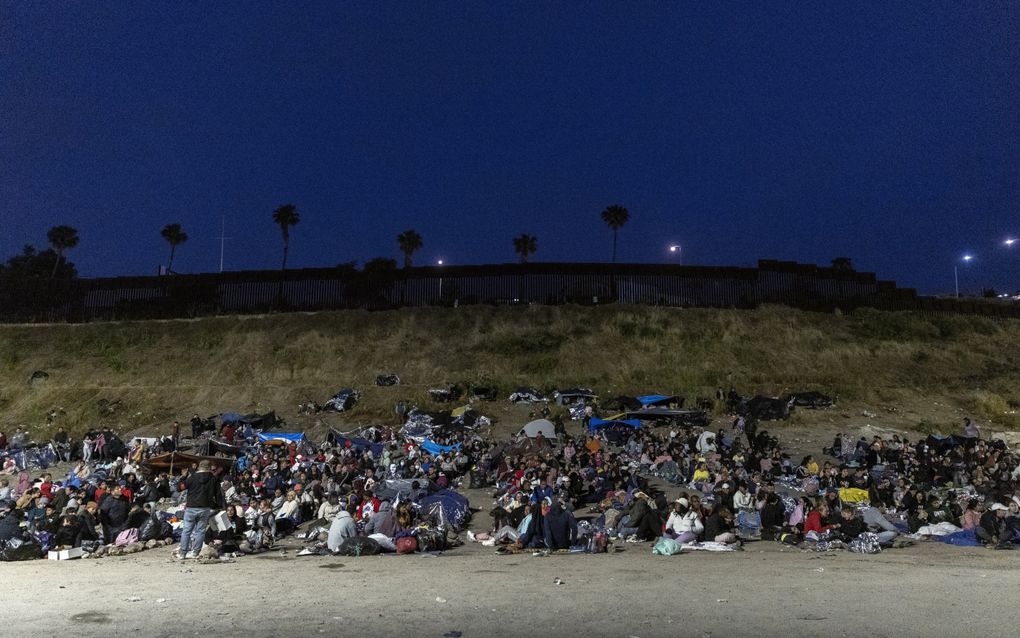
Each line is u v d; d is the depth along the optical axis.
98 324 44.47
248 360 39.56
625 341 40.19
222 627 7.15
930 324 42.38
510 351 39.59
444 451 25.92
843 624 7.07
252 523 16.08
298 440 28.64
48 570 11.89
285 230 65.69
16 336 43.06
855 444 27.75
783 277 46.25
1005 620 7.13
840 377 36.31
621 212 68.56
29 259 59.62
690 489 21.39
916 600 8.22
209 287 47.00
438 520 16.81
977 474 20.78
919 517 16.27
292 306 46.38
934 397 34.25
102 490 18.09
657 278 45.81
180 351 40.94
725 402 32.81
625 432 28.02
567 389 34.03
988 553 13.30
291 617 7.62
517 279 46.19
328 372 38.25
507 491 20.05
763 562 12.22
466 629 7.07
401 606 8.21
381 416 33.50
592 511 19.22
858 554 13.36
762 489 17.27
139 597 8.84
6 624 7.29
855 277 47.31
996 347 40.22
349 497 17.92
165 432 32.66
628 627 7.11
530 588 9.43
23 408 36.03
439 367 38.22
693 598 8.56
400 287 46.66
